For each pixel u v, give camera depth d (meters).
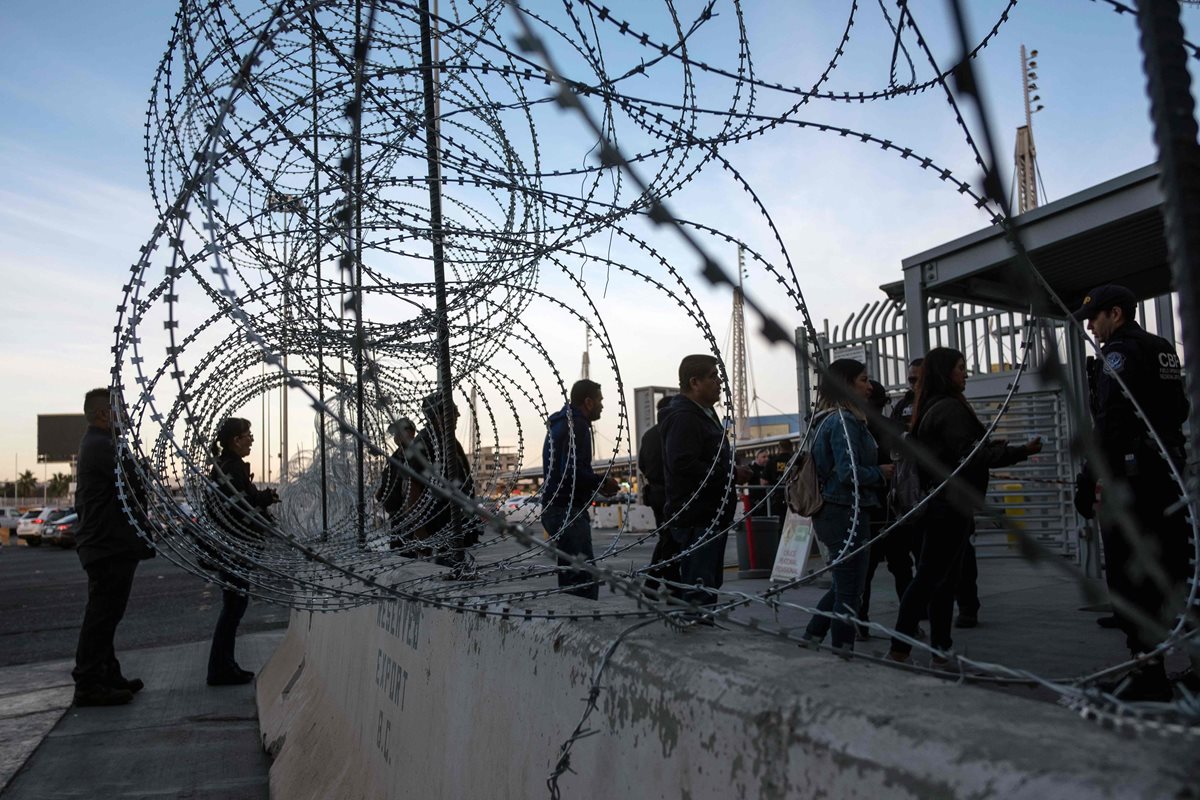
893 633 1.28
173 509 2.33
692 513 4.50
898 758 0.91
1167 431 3.53
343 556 3.26
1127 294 3.79
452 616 2.43
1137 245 7.63
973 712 0.97
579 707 1.61
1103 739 0.83
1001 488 9.23
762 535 10.25
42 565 25.88
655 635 1.60
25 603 13.86
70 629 10.28
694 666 1.33
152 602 12.88
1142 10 0.61
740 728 1.16
